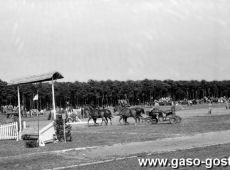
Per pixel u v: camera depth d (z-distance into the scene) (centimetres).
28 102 15888
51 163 1895
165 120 5012
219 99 16012
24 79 3362
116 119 6894
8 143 3069
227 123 4381
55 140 2961
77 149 2402
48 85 16412
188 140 2689
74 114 6303
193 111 8212
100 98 19525
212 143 2456
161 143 2569
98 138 3131
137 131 3759
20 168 1786
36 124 4806
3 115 8912
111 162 1809
